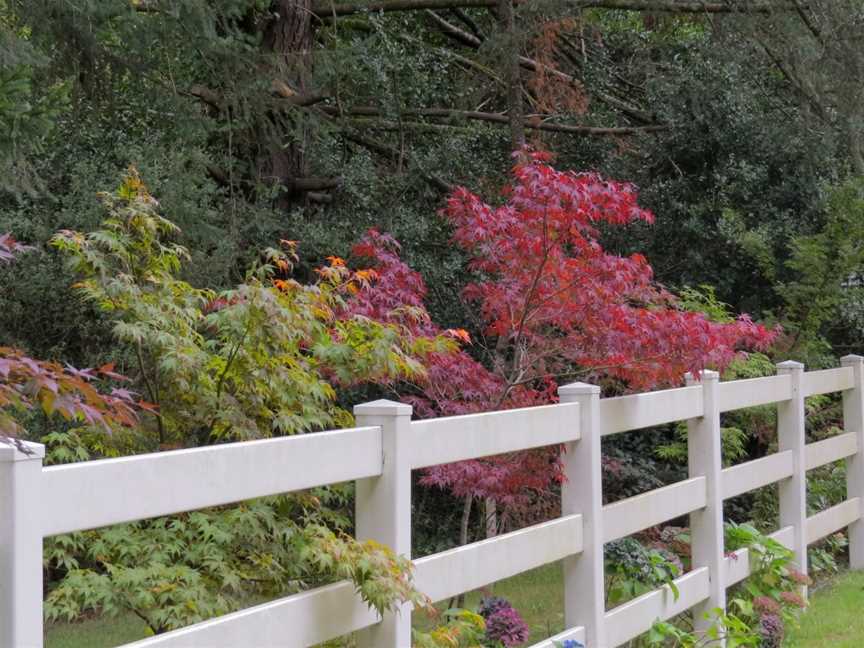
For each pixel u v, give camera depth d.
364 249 6.16
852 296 10.69
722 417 9.66
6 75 6.39
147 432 4.46
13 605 2.08
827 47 10.43
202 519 3.83
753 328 6.01
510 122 10.80
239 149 11.26
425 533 9.59
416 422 3.43
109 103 9.57
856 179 10.61
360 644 3.31
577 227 5.86
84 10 8.01
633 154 12.07
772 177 11.75
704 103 11.54
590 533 4.54
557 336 6.48
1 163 6.82
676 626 6.03
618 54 13.27
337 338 4.78
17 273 8.83
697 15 11.81
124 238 4.36
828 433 9.78
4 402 2.34
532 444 4.20
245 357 4.31
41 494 2.17
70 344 9.07
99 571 4.64
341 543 3.05
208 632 2.60
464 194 6.02
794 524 7.11
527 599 7.85
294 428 4.33
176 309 4.36
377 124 11.68
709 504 5.82
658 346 5.50
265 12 10.95
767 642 5.64
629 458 10.14
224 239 9.38
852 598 7.09
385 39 11.02
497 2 11.16
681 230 11.51
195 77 10.66
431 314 10.38
